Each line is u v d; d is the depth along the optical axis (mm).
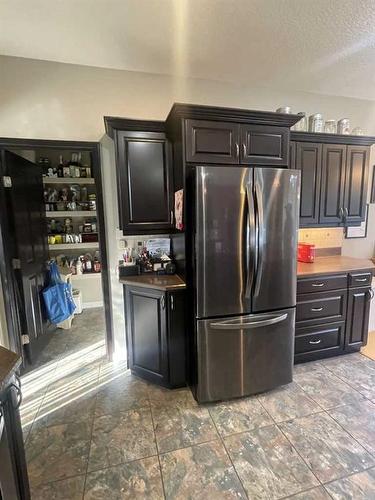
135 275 2391
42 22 1755
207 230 1883
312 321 2518
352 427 1822
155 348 2232
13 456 1057
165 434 1783
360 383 2289
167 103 2494
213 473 1509
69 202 3873
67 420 1918
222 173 1855
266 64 2314
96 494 1404
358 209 2879
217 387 2057
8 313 2395
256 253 1964
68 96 2295
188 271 2080
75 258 4125
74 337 3203
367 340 2928
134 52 2119
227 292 1989
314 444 1688
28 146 2264
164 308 2109
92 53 2127
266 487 1429
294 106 2857
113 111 2389
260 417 1924
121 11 1659
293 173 2037
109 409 2023
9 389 1032
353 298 2627
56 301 3055
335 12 1692
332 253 3197
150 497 1389
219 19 1745
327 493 1395
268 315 2104
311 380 2338
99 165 2418
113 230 2514
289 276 2143
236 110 1951
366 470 1519
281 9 1654
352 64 2330
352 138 2701
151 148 2197
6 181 2330
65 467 1555
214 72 2443
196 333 1985
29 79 2213
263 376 2156
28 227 2715
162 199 2277
